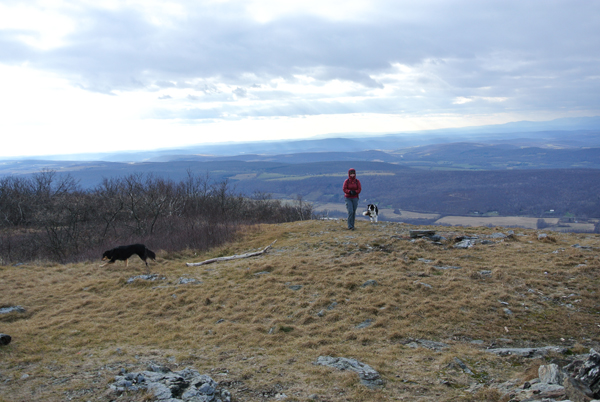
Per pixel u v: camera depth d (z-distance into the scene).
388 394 4.32
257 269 10.12
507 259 9.55
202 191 30.73
